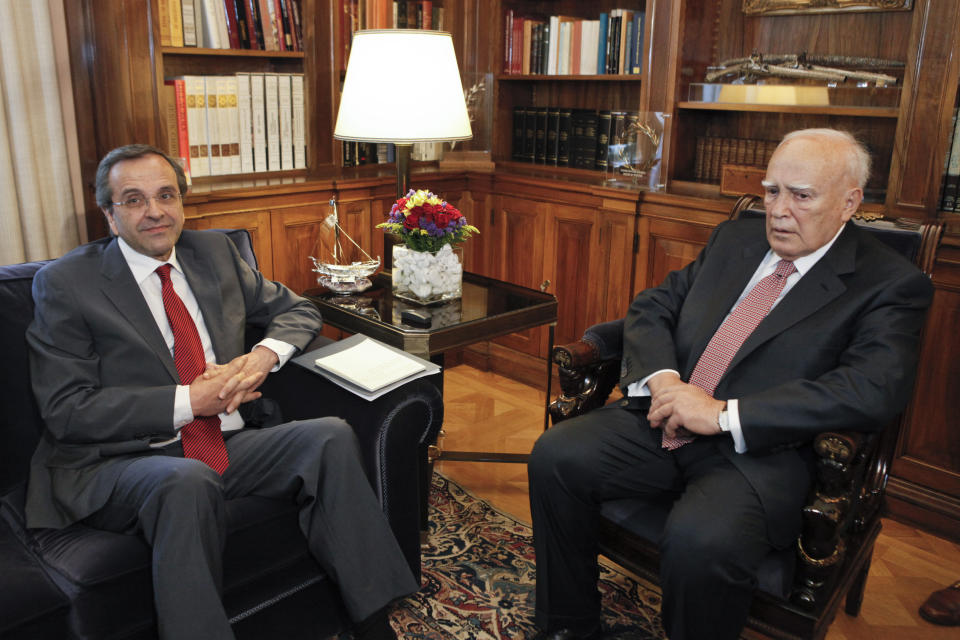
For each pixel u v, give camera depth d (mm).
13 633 1391
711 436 1816
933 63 2318
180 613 1509
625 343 2049
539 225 3484
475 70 3641
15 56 2422
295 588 1801
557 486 1831
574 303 3422
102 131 2652
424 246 2412
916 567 2357
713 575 1556
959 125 2348
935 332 2439
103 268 1856
